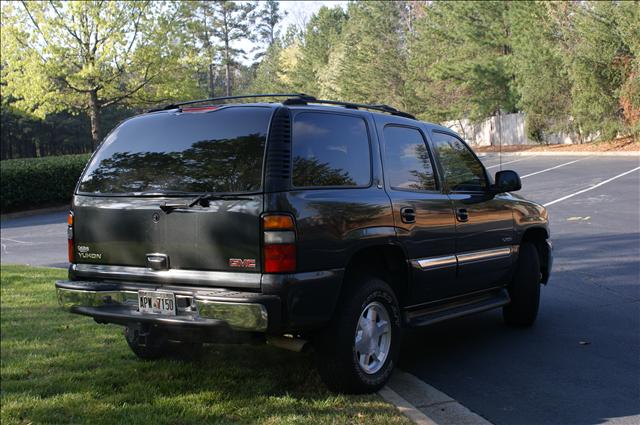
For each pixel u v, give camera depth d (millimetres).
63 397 4820
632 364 5613
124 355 5941
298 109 4695
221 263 4414
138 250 4754
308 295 4371
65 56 31859
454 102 47750
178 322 4387
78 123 74938
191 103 5145
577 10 32469
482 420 4477
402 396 4941
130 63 32781
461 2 45812
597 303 7797
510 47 44438
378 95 52656
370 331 4887
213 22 80312
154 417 4336
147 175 4820
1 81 32969
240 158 4484
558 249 11438
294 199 4375
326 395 4781
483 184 6500
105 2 32031
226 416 4348
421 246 5414
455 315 5797
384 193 5137
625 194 17906
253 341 4512
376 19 57531
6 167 26688
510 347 6246
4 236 19406
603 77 31188
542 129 37531
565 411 4617
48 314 7742
